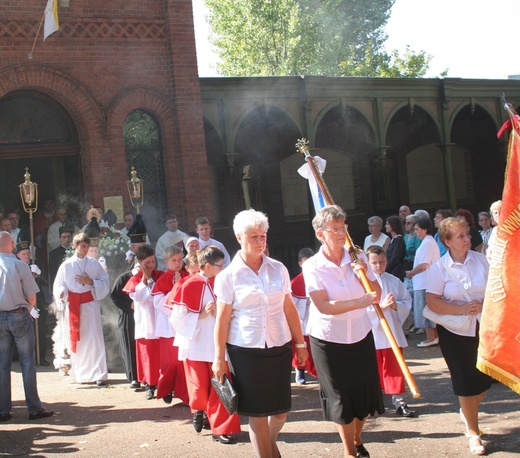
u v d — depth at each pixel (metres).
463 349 6.39
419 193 25.52
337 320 5.98
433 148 25.86
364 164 24.58
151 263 9.30
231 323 5.77
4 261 8.33
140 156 15.36
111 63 14.80
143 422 8.03
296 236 22.92
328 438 7.08
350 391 5.98
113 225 12.99
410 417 7.65
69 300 10.14
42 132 14.59
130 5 15.04
